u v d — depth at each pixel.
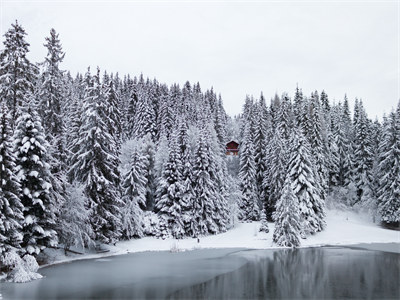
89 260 34.41
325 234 53.44
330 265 33.44
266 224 53.66
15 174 26.45
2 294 20.95
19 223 25.81
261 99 90.62
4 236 23.62
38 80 34.00
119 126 47.75
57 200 29.48
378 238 52.16
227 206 56.97
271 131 68.88
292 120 71.75
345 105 90.06
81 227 32.97
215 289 23.95
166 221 48.62
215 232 52.47
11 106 31.02
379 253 41.31
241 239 50.44
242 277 27.95
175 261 35.16
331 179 68.00
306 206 52.09
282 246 46.16
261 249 44.53
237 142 90.50
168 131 79.44
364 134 65.12
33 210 27.47
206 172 51.09
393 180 54.97
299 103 75.94
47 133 33.19
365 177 63.66
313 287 24.84
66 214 31.84
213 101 121.12
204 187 51.25
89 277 26.62
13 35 31.36
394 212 54.19
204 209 51.59
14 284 23.72
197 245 45.91
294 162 53.19
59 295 21.12
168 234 48.34
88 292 22.16
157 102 96.69
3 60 31.06
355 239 51.47
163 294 22.34
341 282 26.52
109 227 37.44
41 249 27.80
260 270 30.89
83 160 35.56
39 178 26.95
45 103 33.44
